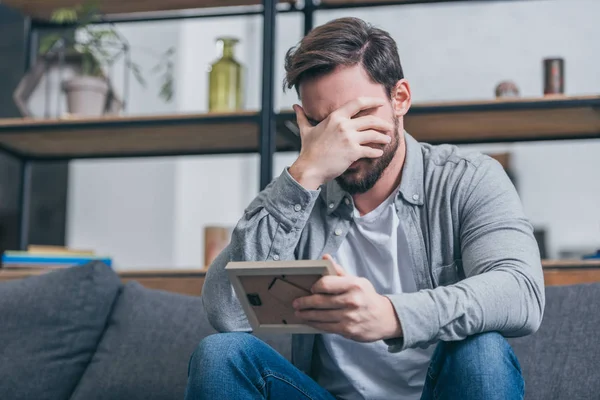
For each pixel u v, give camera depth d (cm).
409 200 163
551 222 454
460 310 130
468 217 156
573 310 186
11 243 359
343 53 155
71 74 284
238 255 159
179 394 198
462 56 468
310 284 128
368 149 154
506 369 130
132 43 409
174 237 393
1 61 351
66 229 397
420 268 162
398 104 162
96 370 207
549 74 241
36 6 297
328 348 164
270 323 137
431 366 139
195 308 214
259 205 161
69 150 299
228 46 269
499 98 238
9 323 216
